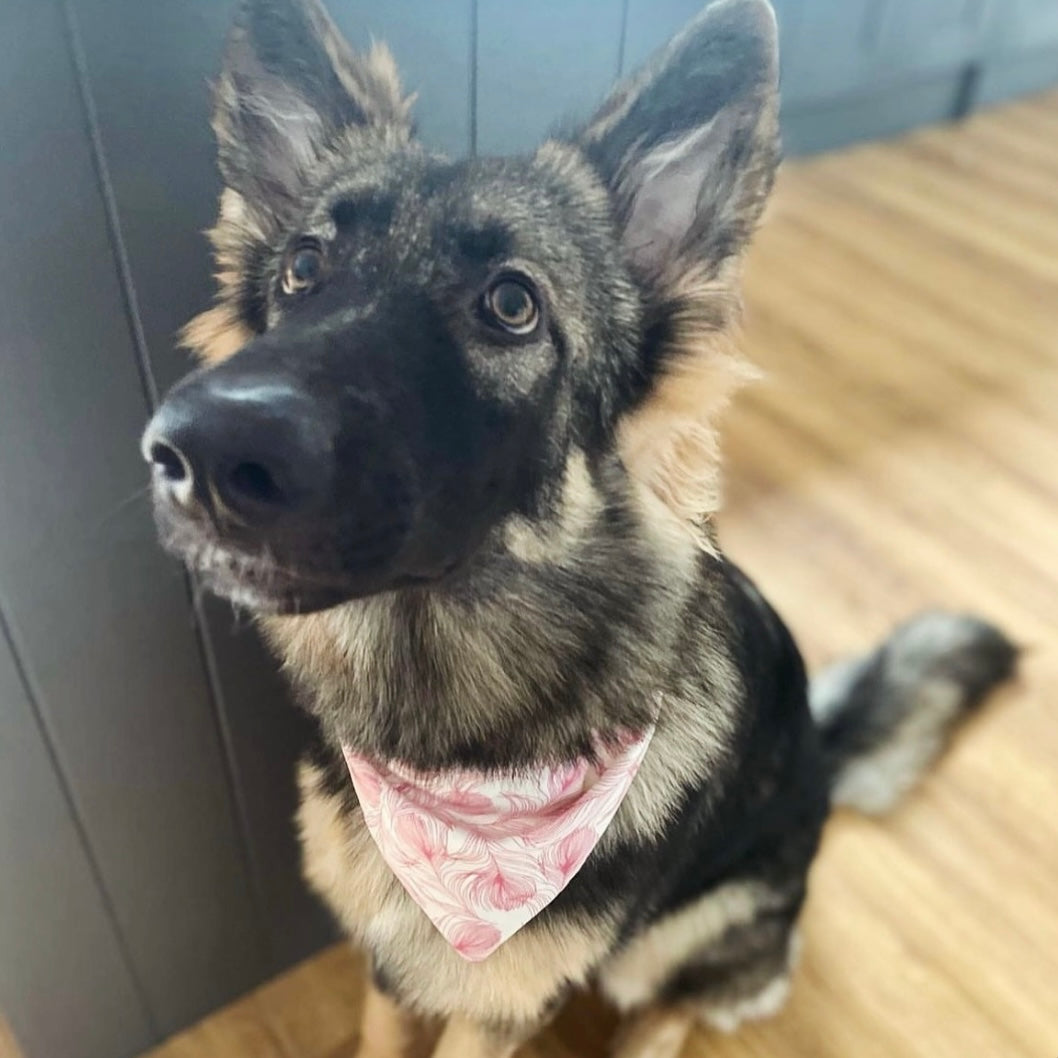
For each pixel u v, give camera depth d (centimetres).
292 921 168
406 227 93
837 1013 167
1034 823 192
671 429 107
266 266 101
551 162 98
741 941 152
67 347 101
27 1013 145
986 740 204
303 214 99
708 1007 158
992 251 353
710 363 103
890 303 322
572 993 161
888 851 187
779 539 243
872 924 177
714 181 95
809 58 363
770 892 151
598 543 108
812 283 328
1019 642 210
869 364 296
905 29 381
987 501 257
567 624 109
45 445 105
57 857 134
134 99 92
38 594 113
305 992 171
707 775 126
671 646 115
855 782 184
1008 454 271
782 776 144
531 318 96
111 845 138
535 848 113
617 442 106
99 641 120
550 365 98
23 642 115
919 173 396
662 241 100
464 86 104
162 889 148
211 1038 165
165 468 81
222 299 104
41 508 108
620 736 115
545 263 96
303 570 85
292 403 78
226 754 141
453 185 94
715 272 99
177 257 101
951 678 193
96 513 112
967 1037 165
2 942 135
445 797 116
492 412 95
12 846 128
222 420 76
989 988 170
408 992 135
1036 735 205
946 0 385
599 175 99
